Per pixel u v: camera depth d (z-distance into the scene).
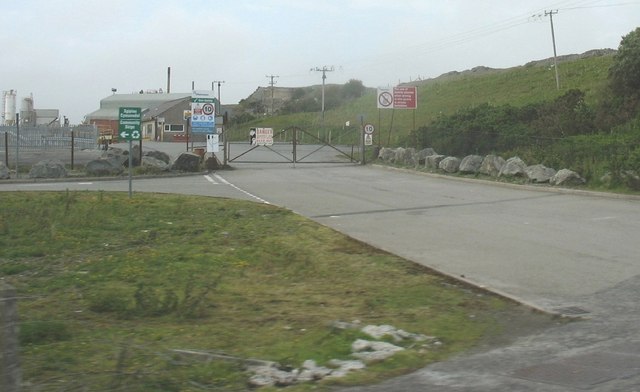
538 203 20.11
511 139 30.83
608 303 9.03
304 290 9.84
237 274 10.81
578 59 64.31
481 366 6.63
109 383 5.88
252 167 36.16
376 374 6.40
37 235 13.84
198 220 16.09
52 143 43.81
